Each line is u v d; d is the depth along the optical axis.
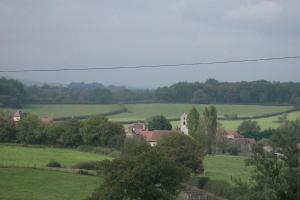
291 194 39.94
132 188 86.56
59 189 128.62
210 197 125.38
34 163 177.38
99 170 93.38
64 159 195.50
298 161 41.97
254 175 43.22
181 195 126.25
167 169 89.38
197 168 141.38
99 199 86.38
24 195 118.94
